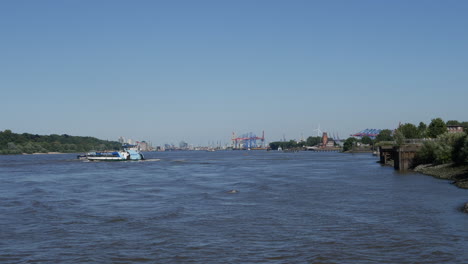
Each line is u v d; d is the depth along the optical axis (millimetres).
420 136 144750
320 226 30406
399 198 43250
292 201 43031
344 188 53906
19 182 71062
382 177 69562
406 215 33719
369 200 42406
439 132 143125
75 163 156250
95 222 33281
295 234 28125
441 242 25297
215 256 23516
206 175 85188
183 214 36281
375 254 23250
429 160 82125
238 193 50969
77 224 32594
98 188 59406
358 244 25281
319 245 25234
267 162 150500
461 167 66438
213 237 27750
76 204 43094
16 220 34438
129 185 63656
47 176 85875
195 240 27047
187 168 115312
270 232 28859
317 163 133375
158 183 66812
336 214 34969
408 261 21953
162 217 34969
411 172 78750
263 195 48500
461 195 44625
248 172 92500
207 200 45000
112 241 27109
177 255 23844
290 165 122688
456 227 29078
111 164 146000
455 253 23094
